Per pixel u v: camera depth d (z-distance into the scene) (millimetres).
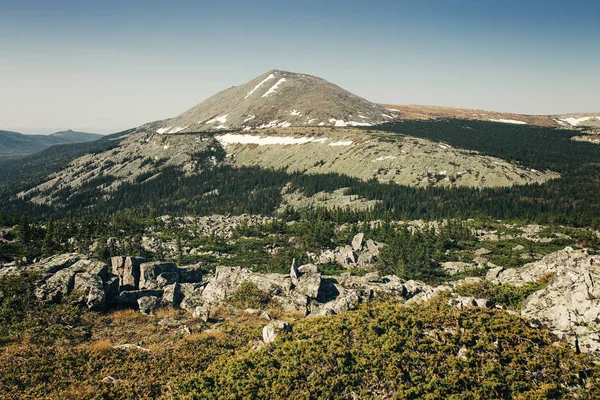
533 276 32406
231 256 87250
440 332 24312
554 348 22047
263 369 23391
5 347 26453
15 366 24047
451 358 22266
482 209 130125
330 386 21359
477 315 25328
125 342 29328
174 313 36062
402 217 125812
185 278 46500
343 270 71312
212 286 41031
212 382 23219
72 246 81250
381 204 144625
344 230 105250
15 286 33875
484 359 22141
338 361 22781
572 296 24266
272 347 25484
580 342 21969
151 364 25609
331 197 164750
